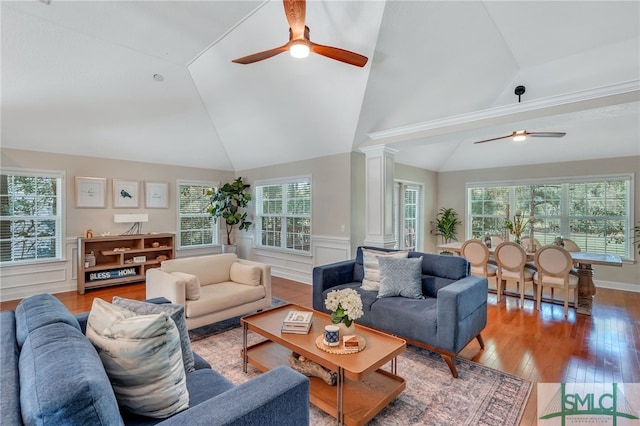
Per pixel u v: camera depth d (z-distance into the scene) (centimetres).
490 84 431
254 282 354
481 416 193
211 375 164
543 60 404
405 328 265
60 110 424
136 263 533
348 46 326
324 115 439
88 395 86
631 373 244
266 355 249
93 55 365
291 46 243
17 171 450
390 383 210
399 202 627
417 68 366
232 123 536
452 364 239
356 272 365
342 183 498
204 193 666
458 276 296
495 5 310
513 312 389
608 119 458
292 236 589
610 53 371
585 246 546
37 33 324
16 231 459
